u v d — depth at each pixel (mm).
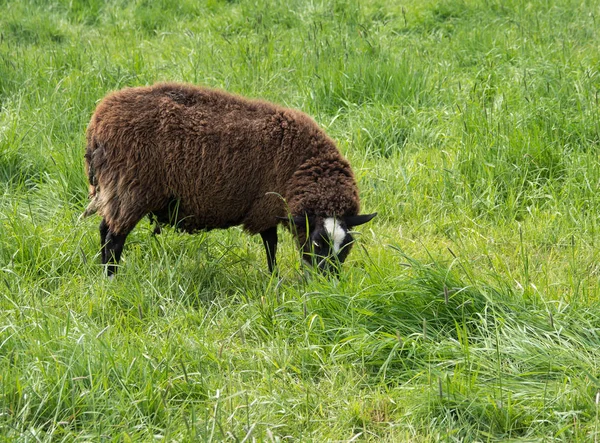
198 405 6387
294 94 12828
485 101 12312
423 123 11797
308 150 8578
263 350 7160
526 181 10570
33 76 12891
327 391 6809
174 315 7723
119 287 8086
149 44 15328
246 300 8078
